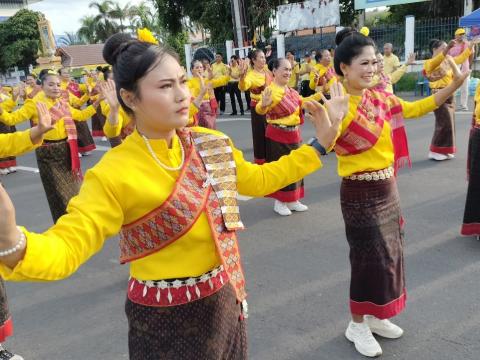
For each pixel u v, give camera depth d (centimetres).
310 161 184
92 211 148
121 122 439
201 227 163
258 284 400
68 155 509
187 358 171
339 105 186
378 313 286
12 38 3725
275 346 315
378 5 1786
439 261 413
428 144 830
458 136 853
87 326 360
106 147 1116
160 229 159
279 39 1833
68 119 505
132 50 154
